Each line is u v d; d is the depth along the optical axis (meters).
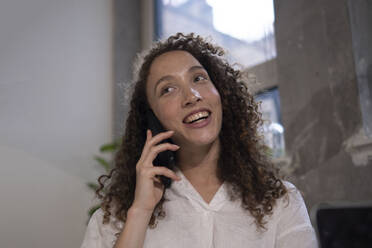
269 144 2.14
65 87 2.86
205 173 0.94
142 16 3.53
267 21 2.29
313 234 0.85
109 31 3.29
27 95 2.63
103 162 2.72
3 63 2.55
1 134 2.46
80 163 2.82
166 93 0.94
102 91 3.11
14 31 2.64
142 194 0.83
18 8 2.70
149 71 1.00
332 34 1.51
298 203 0.91
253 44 2.40
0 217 2.36
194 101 0.88
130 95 1.15
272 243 0.85
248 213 0.87
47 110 2.71
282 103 1.81
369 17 1.47
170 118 0.91
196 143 0.87
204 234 0.83
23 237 2.43
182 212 0.87
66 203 2.68
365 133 1.35
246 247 0.83
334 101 1.50
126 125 1.13
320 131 1.57
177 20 3.22
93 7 3.21
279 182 0.95
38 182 2.57
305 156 1.65
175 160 0.97
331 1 1.52
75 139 2.83
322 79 1.56
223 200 0.88
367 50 1.44
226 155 0.99
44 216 2.55
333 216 0.37
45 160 2.63
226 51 1.22
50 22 2.87
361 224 0.35
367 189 1.33
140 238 0.81
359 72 1.41
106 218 0.91
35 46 2.74
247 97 1.16
